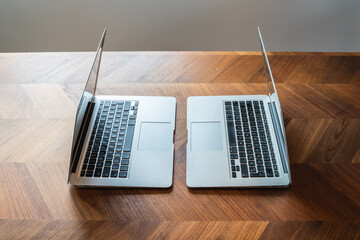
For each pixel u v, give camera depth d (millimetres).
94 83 676
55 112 693
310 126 654
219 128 634
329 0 1501
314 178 557
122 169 562
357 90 741
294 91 740
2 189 545
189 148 602
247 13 1543
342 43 1661
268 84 706
